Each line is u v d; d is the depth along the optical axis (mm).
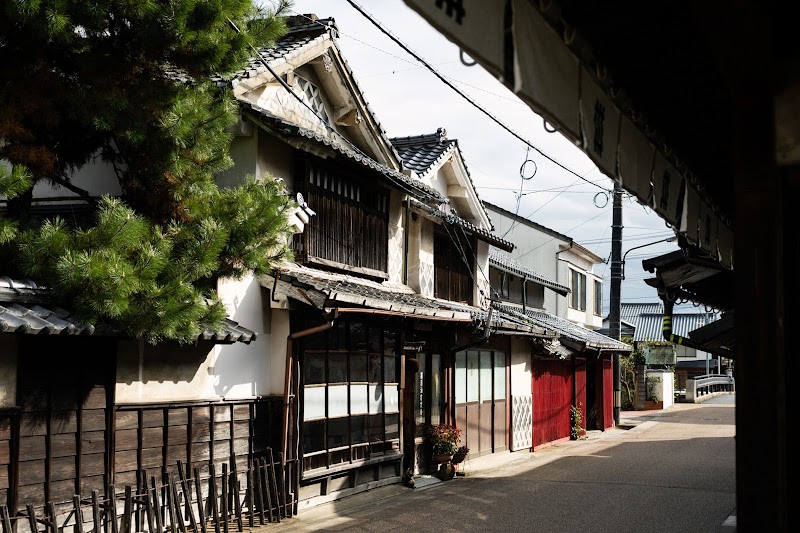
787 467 4254
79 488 9461
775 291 3941
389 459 15539
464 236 21875
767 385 3943
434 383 18297
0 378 8617
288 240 13102
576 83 3102
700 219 5418
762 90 3785
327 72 15266
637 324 70938
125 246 8820
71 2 8359
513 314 24016
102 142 10297
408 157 20344
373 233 16656
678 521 12258
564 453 23031
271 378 13055
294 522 11852
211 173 10359
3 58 8781
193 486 11117
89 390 9680
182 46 9070
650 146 4211
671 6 3254
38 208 12516
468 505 13680
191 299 9203
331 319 12250
